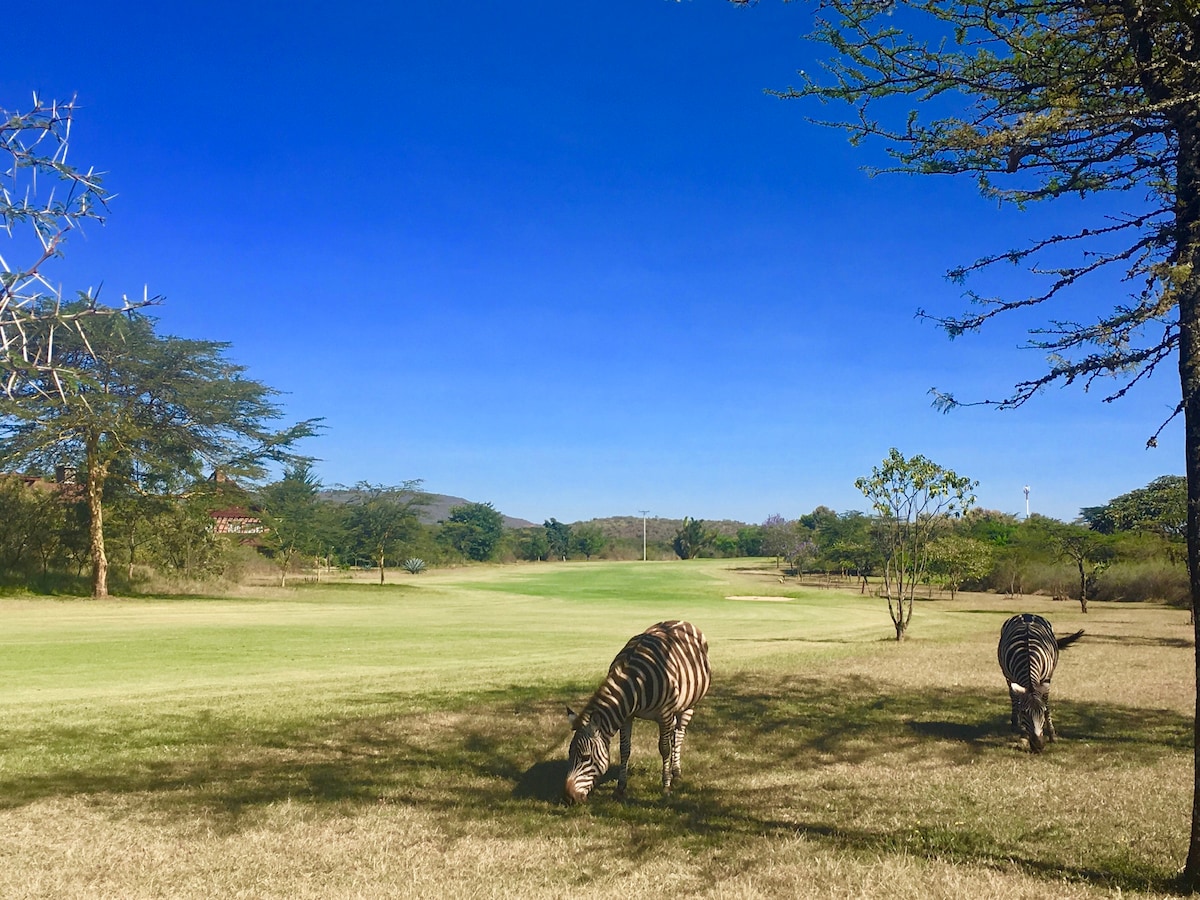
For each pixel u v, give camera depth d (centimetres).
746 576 7588
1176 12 571
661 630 841
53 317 375
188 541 5075
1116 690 1383
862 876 584
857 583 6556
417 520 6756
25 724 1140
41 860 638
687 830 695
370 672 1762
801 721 1136
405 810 751
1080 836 671
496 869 613
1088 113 632
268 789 820
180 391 4162
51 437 3612
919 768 890
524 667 1792
